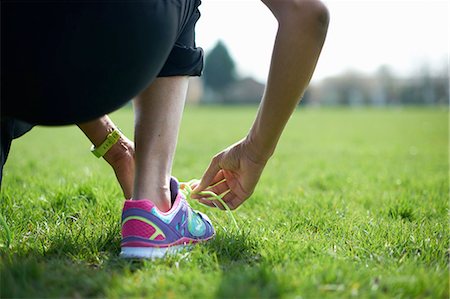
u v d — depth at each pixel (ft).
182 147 25.52
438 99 160.04
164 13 4.67
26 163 15.62
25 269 5.02
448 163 19.16
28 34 4.19
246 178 6.05
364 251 6.31
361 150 25.30
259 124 5.45
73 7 4.21
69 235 6.63
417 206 9.77
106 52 4.39
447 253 6.18
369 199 10.73
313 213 8.84
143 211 5.63
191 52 5.75
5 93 4.41
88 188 9.89
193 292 4.55
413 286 4.80
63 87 4.41
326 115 87.25
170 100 5.81
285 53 4.93
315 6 4.77
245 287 4.57
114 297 4.57
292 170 16.65
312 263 5.43
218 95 184.14
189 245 6.06
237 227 6.83
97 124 6.52
